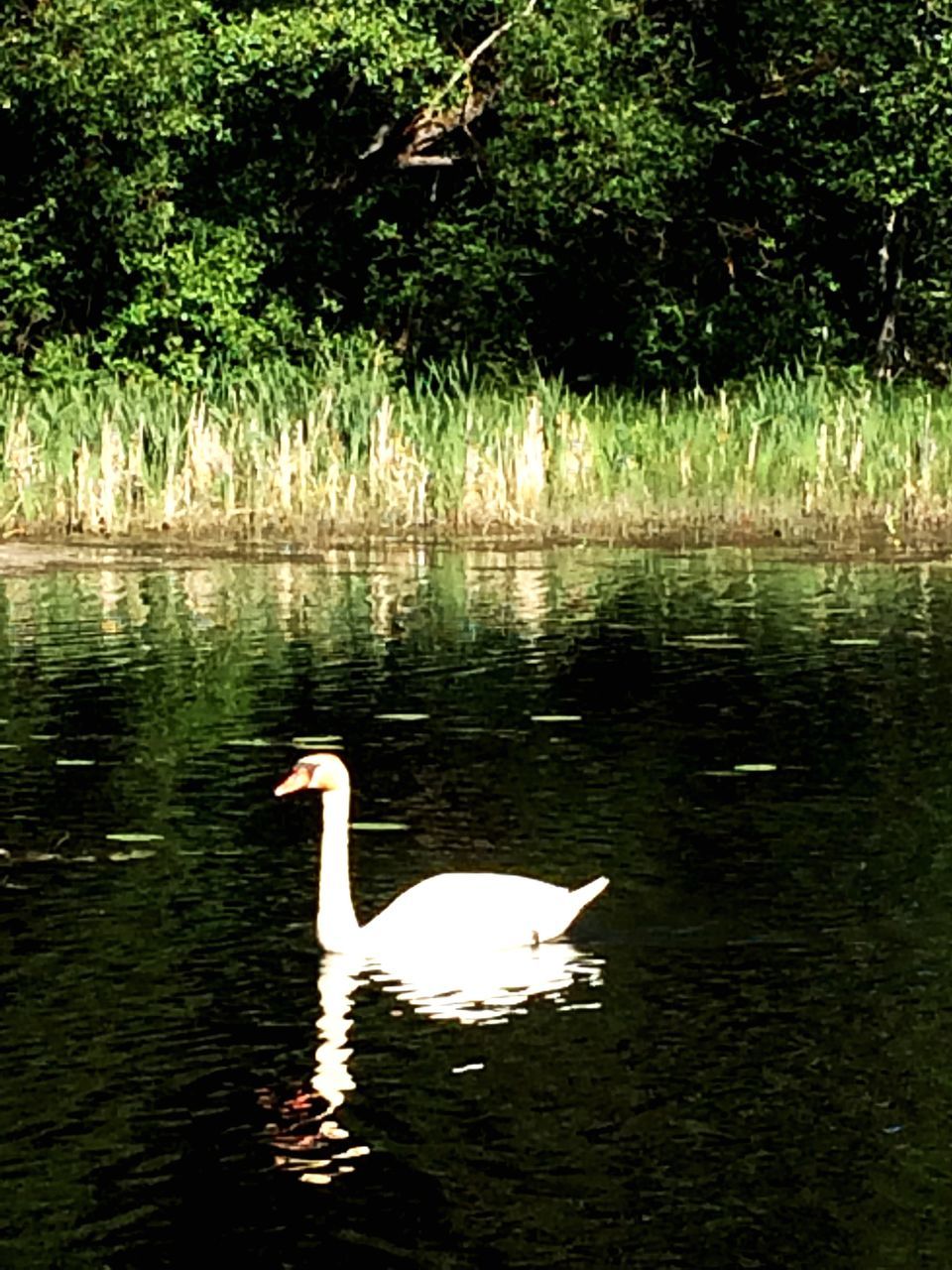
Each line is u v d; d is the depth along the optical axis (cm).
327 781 1034
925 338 3762
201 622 1981
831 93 3559
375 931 1029
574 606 2066
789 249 3772
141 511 2641
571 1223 759
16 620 1997
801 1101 852
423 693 1633
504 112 3456
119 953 1023
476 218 3638
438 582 2239
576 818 1266
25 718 1549
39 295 3366
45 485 2653
